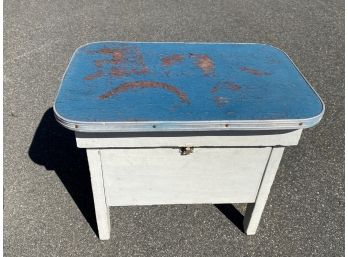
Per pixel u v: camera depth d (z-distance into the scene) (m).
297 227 1.86
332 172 2.17
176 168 1.44
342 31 3.68
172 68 1.46
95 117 1.19
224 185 1.53
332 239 1.82
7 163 2.13
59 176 2.07
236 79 1.41
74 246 1.73
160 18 3.72
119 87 1.33
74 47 3.17
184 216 1.88
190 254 1.72
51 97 2.60
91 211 1.89
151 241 1.77
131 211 1.90
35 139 2.29
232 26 3.65
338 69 3.09
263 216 1.91
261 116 1.23
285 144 1.35
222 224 1.85
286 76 1.45
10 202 1.92
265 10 4.00
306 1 4.26
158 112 1.22
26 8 3.75
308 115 1.24
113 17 3.69
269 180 1.51
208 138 1.31
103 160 1.38
